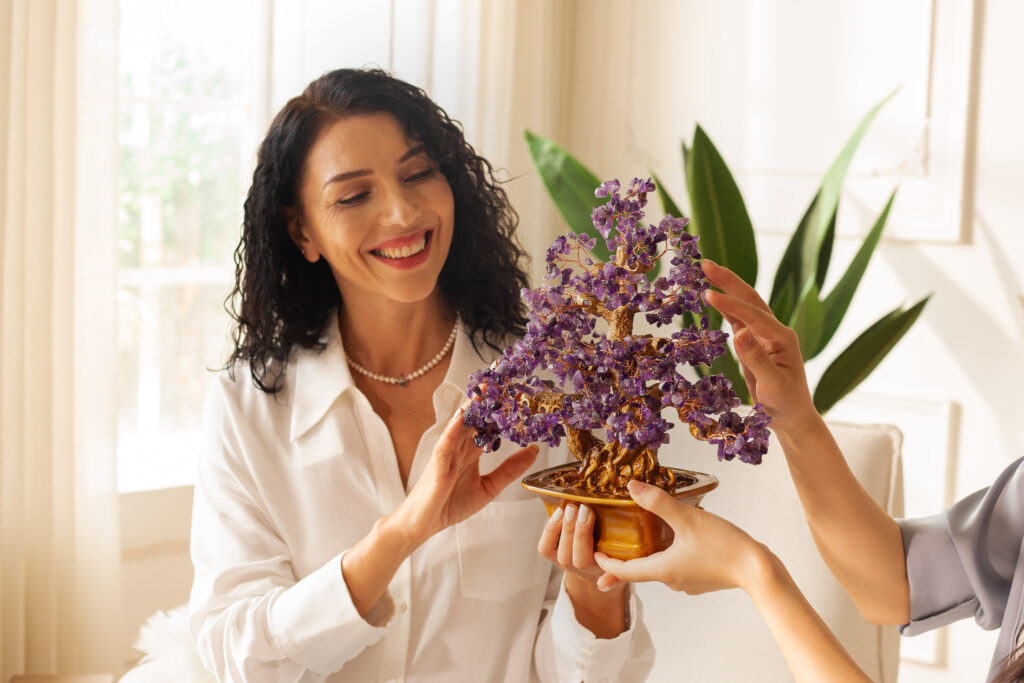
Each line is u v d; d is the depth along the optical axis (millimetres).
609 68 3088
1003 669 783
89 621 2053
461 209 1382
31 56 1898
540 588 1368
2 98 1862
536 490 942
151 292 2410
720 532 849
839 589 1356
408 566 1313
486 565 1322
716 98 2850
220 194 2502
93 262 2029
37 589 1992
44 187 1930
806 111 2678
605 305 872
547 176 2342
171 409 2461
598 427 881
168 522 2357
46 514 1990
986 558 1046
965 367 2471
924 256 2512
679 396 816
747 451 813
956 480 2506
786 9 2691
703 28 2861
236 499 1341
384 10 2572
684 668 1437
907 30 2484
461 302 1410
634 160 3057
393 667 1305
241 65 2498
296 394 1360
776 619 808
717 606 1436
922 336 2533
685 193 2939
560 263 906
